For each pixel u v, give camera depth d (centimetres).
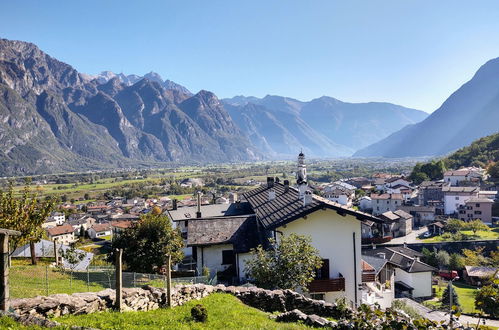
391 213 10875
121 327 1248
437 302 5612
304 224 2656
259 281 2225
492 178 15300
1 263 1105
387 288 3791
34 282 2455
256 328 1363
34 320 1059
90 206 17962
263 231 3209
